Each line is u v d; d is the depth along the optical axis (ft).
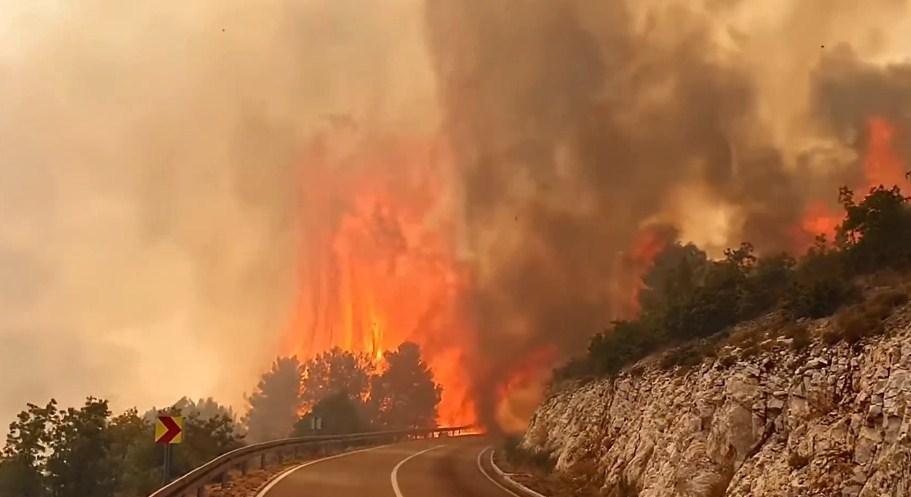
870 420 40.75
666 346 85.30
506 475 87.61
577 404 102.68
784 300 69.36
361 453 122.01
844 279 62.39
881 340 44.62
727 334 70.95
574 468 85.87
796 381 49.96
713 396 58.49
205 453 108.99
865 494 37.83
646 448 68.23
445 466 99.04
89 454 134.00
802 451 44.83
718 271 84.17
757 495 46.16
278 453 97.86
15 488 128.67
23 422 134.21
